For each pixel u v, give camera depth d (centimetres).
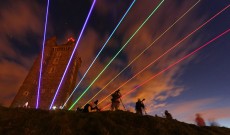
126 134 1036
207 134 1261
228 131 1459
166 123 1241
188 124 1386
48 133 982
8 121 1149
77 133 994
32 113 1347
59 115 1189
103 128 1026
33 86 5869
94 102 1455
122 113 1327
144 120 1228
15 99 5484
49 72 6250
